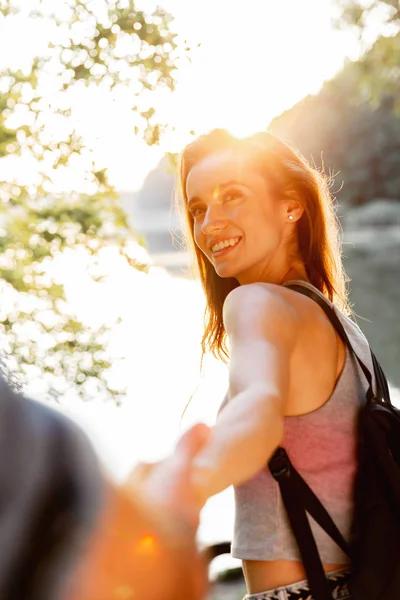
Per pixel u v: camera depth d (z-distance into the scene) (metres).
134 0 4.88
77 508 0.40
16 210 5.48
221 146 1.42
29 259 5.38
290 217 1.42
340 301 1.57
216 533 5.27
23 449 0.40
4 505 0.39
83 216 5.46
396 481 1.17
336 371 1.24
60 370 5.02
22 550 0.39
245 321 1.06
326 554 1.19
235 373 0.96
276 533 1.19
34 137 5.20
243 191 1.37
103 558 0.40
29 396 0.43
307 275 1.47
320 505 1.18
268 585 1.21
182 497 0.57
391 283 28.91
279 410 0.84
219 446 0.72
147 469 0.61
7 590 0.38
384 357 14.44
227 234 1.38
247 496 1.22
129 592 0.40
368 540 1.17
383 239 51.38
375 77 11.56
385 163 59.31
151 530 0.42
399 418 1.20
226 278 1.60
